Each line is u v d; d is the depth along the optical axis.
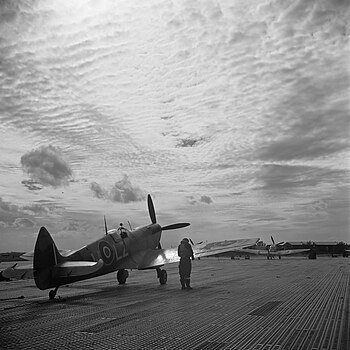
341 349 4.86
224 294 10.53
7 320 7.29
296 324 6.35
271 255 53.78
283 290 11.20
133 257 14.72
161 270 14.48
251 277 16.39
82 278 11.98
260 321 6.67
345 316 6.96
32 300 10.35
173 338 5.64
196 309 8.09
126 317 7.38
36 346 5.36
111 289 12.88
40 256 10.55
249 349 4.97
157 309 8.23
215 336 5.69
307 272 19.09
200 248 13.84
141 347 5.21
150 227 16.64
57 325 6.75
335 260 40.41
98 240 13.19
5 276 11.51
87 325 6.71
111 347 5.24
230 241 14.20
